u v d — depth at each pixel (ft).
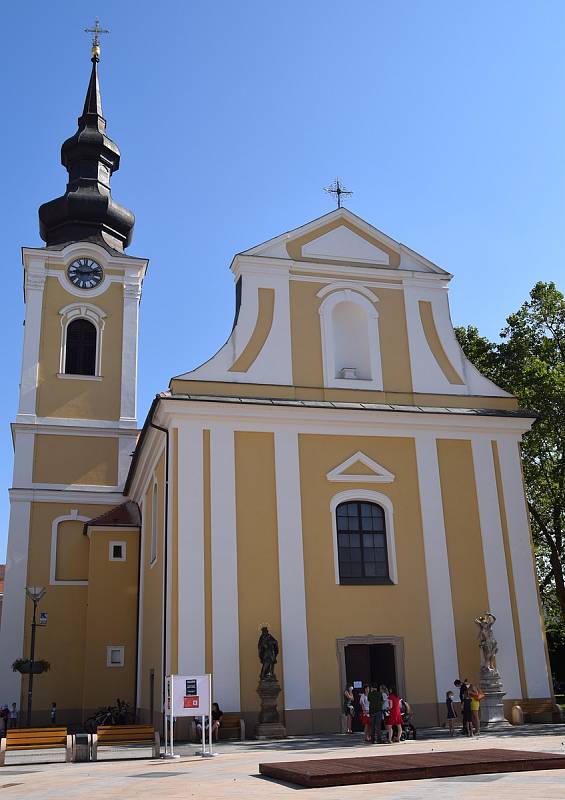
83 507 120.26
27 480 119.24
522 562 82.48
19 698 109.19
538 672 79.05
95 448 123.44
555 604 132.26
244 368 81.82
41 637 112.78
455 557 80.79
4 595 113.50
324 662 73.77
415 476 82.33
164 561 76.59
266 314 84.43
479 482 83.92
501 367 119.65
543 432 109.19
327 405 81.00
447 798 29.94
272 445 78.69
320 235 89.30
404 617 77.36
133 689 103.71
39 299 127.34
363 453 81.25
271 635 71.77
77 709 110.93
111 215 136.98
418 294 90.48
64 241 135.33
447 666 77.00
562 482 111.75
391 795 31.30
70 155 141.69
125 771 49.78
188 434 76.48
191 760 54.80
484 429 85.81
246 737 68.95
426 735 67.56
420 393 86.43
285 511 76.95
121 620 106.11
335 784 35.83
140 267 133.18
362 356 87.61
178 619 70.95
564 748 50.65
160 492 86.02
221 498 75.51
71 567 117.19
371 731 62.13
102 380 126.41
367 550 79.46
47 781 45.80
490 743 57.06
